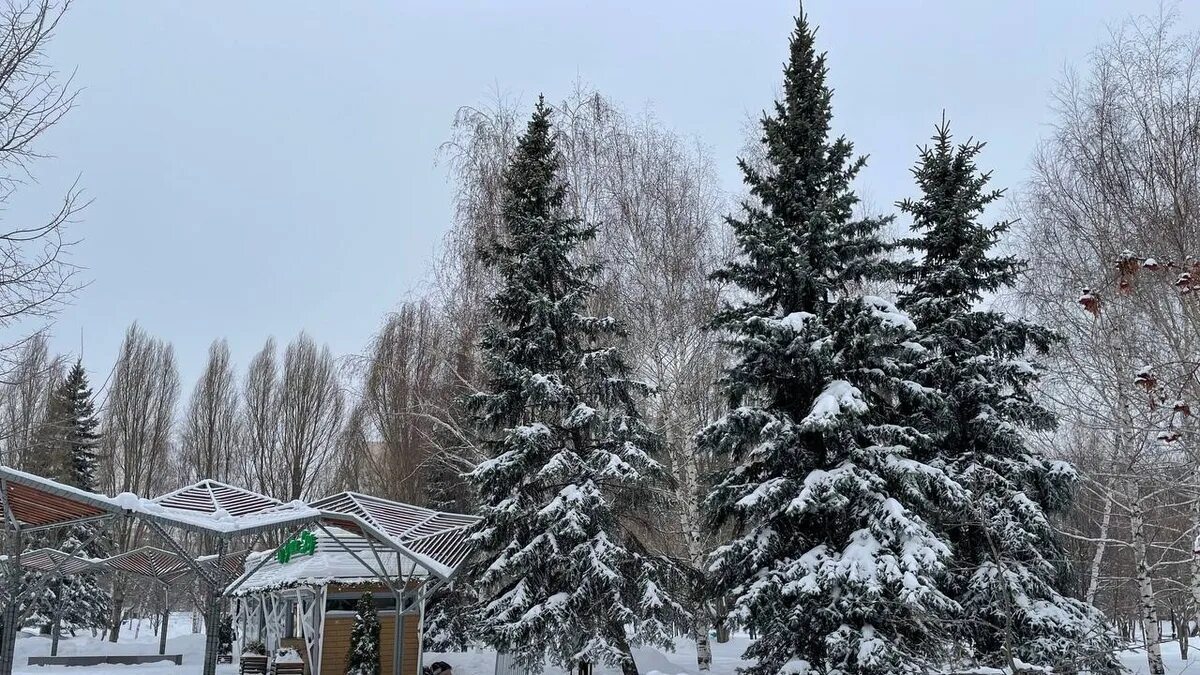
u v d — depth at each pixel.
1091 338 18.44
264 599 29.56
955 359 17.89
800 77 18.11
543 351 19.73
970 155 18.59
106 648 37.31
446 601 26.44
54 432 34.94
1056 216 20.16
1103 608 30.02
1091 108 18.58
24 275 10.62
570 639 17.39
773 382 17.22
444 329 27.44
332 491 47.03
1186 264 11.00
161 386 47.97
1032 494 17.08
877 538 14.77
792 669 14.48
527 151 21.12
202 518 18.83
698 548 21.91
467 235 26.14
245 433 49.00
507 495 19.09
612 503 19.11
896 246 18.39
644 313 23.95
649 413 26.56
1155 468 18.67
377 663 22.45
